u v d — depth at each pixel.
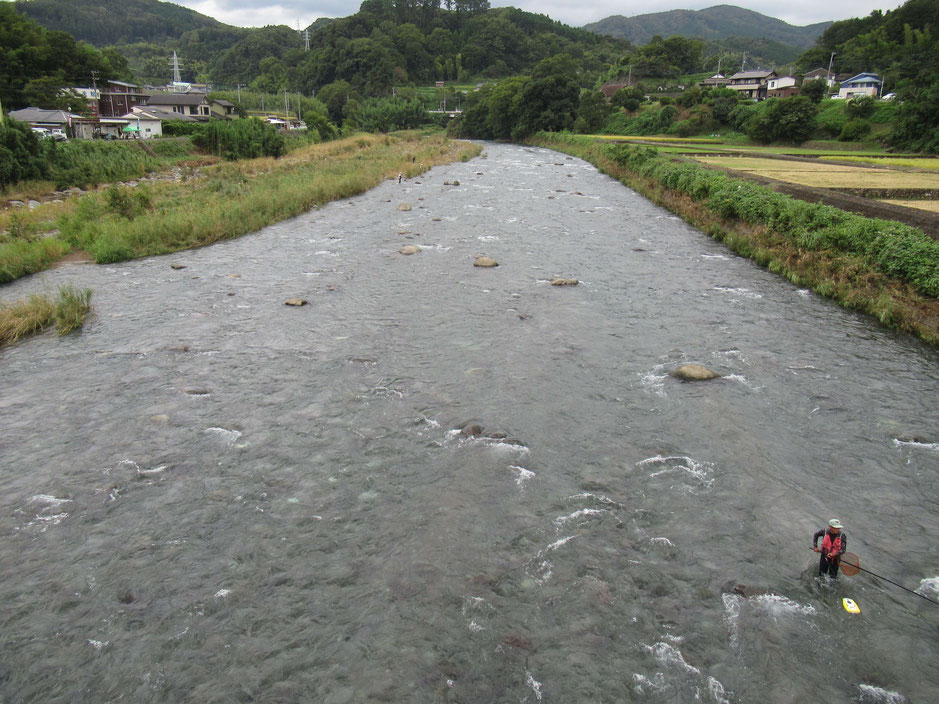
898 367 13.34
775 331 15.41
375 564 7.57
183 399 11.64
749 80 116.38
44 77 71.38
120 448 10.05
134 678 6.12
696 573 7.43
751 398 11.73
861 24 122.38
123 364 13.27
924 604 7.01
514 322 15.59
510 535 8.05
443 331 14.98
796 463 9.66
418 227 27.20
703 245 25.11
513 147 89.38
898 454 9.97
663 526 8.23
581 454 9.84
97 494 8.89
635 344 14.32
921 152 59.50
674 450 9.95
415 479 9.20
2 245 21.97
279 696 5.92
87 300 16.81
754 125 76.06
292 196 31.47
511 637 6.55
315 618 6.80
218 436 10.38
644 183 40.16
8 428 10.69
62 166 42.38
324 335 14.77
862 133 69.38
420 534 8.05
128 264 21.72
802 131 73.19
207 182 39.28
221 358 13.51
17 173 38.03
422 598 7.06
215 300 17.47
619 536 8.04
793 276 19.69
